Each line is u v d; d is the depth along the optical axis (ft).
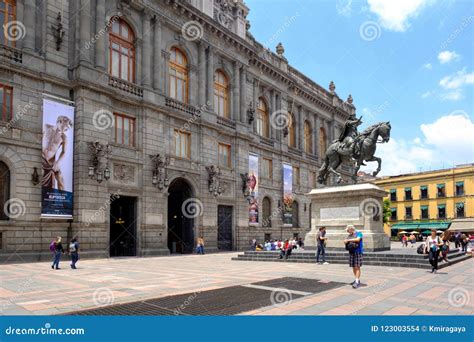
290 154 167.32
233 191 132.36
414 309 30.89
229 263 75.46
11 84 77.82
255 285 43.34
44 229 79.77
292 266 67.05
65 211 82.74
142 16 105.40
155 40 107.45
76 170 85.25
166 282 46.37
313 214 84.79
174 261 81.30
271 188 154.61
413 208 257.34
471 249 103.55
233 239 130.72
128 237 99.25
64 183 82.99
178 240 120.26
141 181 99.71
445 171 244.63
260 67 152.56
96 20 92.38
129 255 98.58
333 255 72.28
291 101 173.47
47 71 82.99
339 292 38.50
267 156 154.81
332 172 85.35
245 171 137.39
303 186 177.17
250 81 148.25
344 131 85.56
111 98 94.38
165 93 110.01
